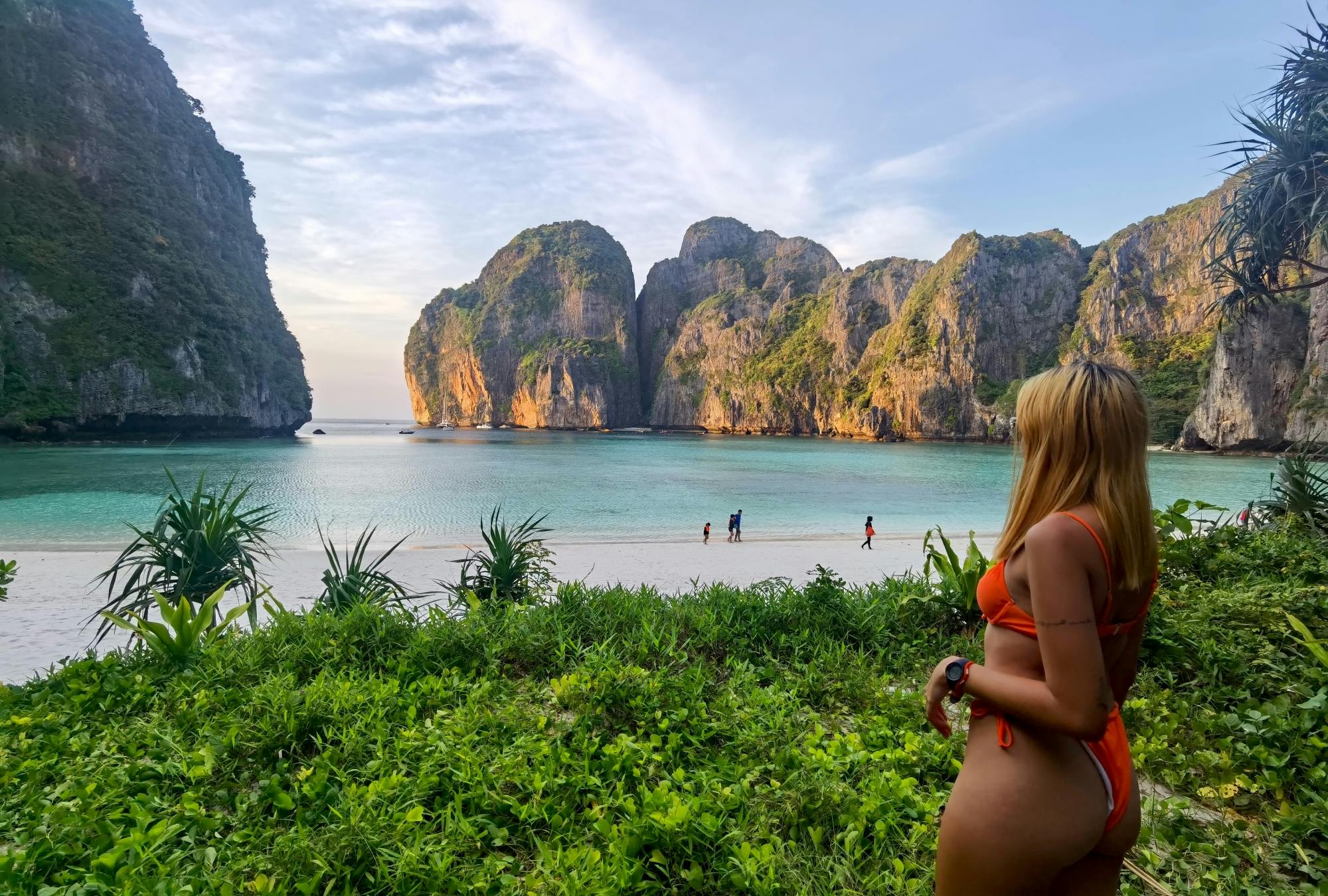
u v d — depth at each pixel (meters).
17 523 27.31
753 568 19.00
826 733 3.97
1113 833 1.41
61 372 92.94
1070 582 1.28
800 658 5.38
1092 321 136.50
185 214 136.25
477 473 61.12
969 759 1.47
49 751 3.44
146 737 3.60
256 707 3.91
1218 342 87.50
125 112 132.25
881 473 64.19
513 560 7.71
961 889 1.41
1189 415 100.44
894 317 181.88
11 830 2.70
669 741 3.59
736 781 3.24
